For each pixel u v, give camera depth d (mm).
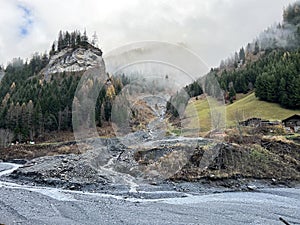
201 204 12328
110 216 9742
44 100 40281
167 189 14578
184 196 13789
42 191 15125
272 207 11906
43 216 9609
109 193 13602
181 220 9367
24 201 12188
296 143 23906
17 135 38250
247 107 38125
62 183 16641
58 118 34344
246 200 13547
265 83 40500
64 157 23172
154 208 11203
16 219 9156
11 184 18000
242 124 29828
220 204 12422
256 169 19750
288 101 37719
